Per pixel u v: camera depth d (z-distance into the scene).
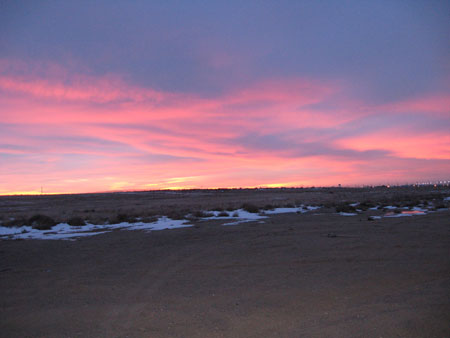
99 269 9.45
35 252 12.63
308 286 7.04
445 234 13.76
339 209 29.59
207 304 6.12
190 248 12.56
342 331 4.66
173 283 7.75
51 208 53.03
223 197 83.00
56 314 5.86
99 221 24.92
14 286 7.88
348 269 8.45
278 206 37.75
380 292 6.42
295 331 4.74
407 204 34.47
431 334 4.44
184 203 57.12
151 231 18.55
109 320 5.50
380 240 12.83
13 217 32.25
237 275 8.28
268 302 6.08
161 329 5.04
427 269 8.12
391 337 4.41
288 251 11.25
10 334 5.05
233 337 4.63
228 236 15.48
